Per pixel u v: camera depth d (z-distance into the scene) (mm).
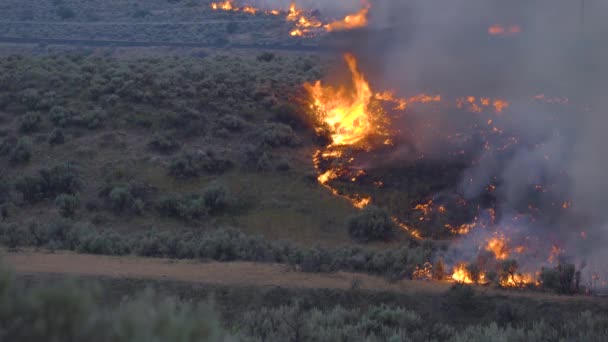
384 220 56281
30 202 61188
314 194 63031
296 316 25328
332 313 28266
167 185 64375
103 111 75688
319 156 70438
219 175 66250
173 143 70812
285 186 64500
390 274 34562
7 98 79250
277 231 57844
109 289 31094
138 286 31562
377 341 24750
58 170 63969
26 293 8328
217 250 43500
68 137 71312
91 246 43562
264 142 70688
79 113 76125
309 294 31453
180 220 59281
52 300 8211
